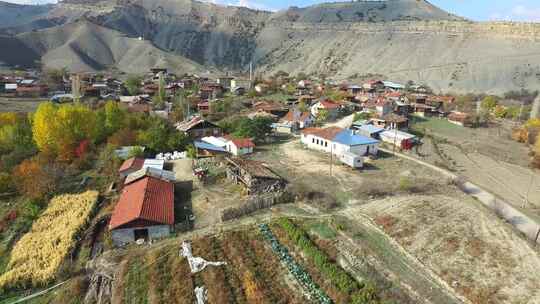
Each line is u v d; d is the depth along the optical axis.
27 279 35.09
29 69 180.38
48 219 45.53
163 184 48.53
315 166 59.53
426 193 48.34
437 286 30.67
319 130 72.44
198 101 117.38
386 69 195.75
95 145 69.12
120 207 42.41
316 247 35.62
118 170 56.78
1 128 71.12
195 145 66.69
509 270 32.47
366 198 46.72
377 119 86.50
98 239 40.41
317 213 42.84
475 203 46.00
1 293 34.22
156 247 37.38
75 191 52.88
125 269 34.16
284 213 43.00
